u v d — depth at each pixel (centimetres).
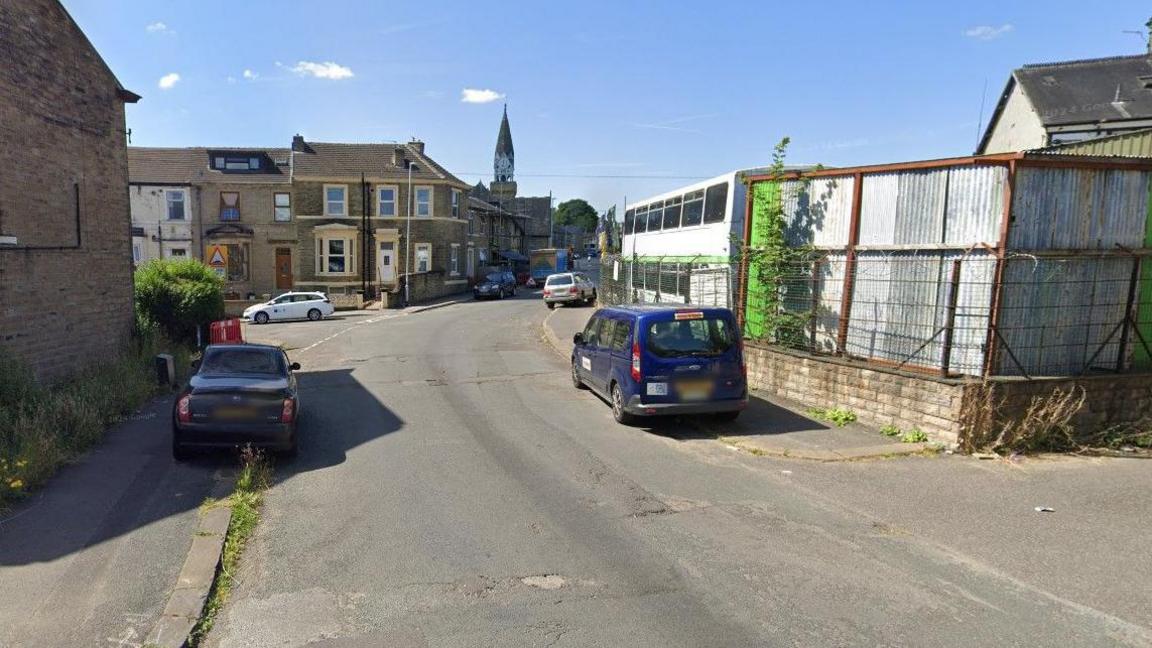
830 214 1107
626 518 648
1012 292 861
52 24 1259
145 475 802
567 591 498
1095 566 533
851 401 1014
